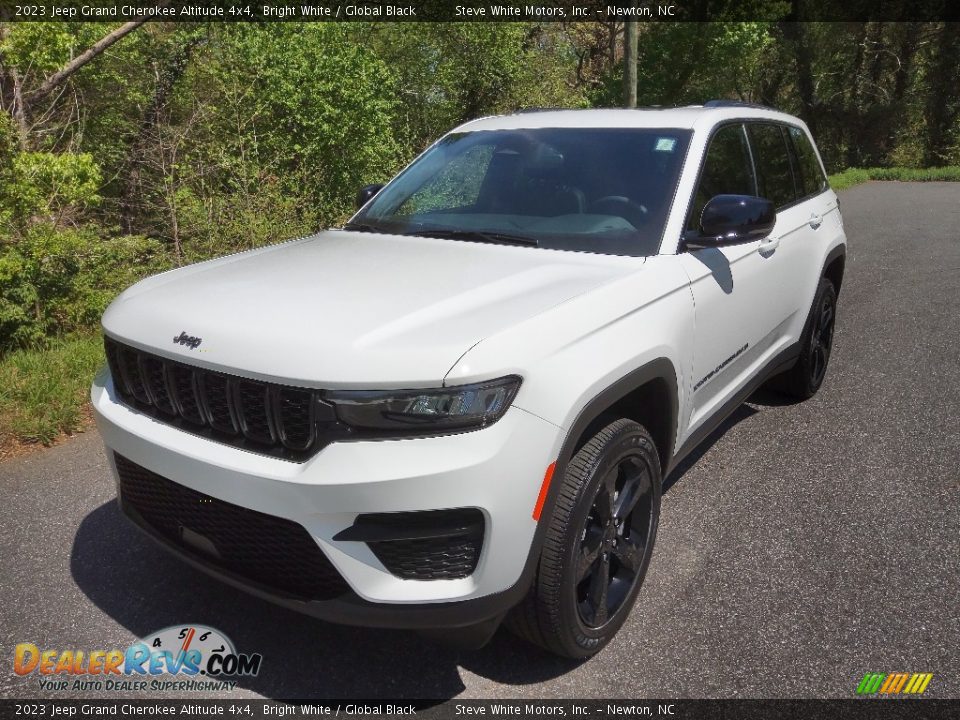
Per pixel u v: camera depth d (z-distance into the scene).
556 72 24.16
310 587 2.28
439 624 2.22
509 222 3.38
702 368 3.27
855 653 2.69
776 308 4.09
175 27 14.44
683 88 30.23
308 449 2.18
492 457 2.14
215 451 2.32
